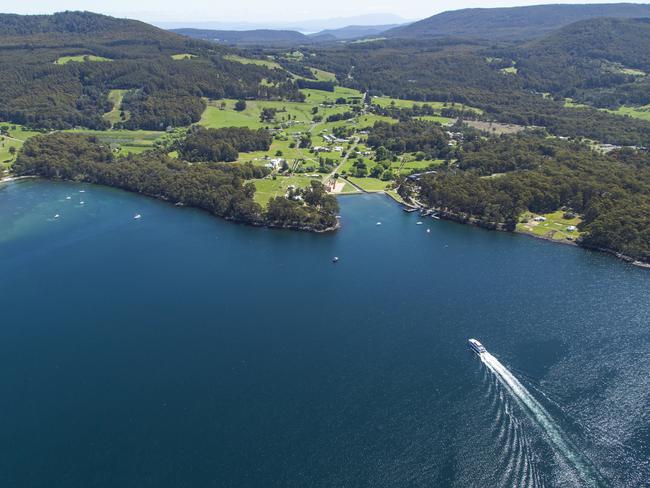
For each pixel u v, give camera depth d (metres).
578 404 154.88
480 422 148.38
